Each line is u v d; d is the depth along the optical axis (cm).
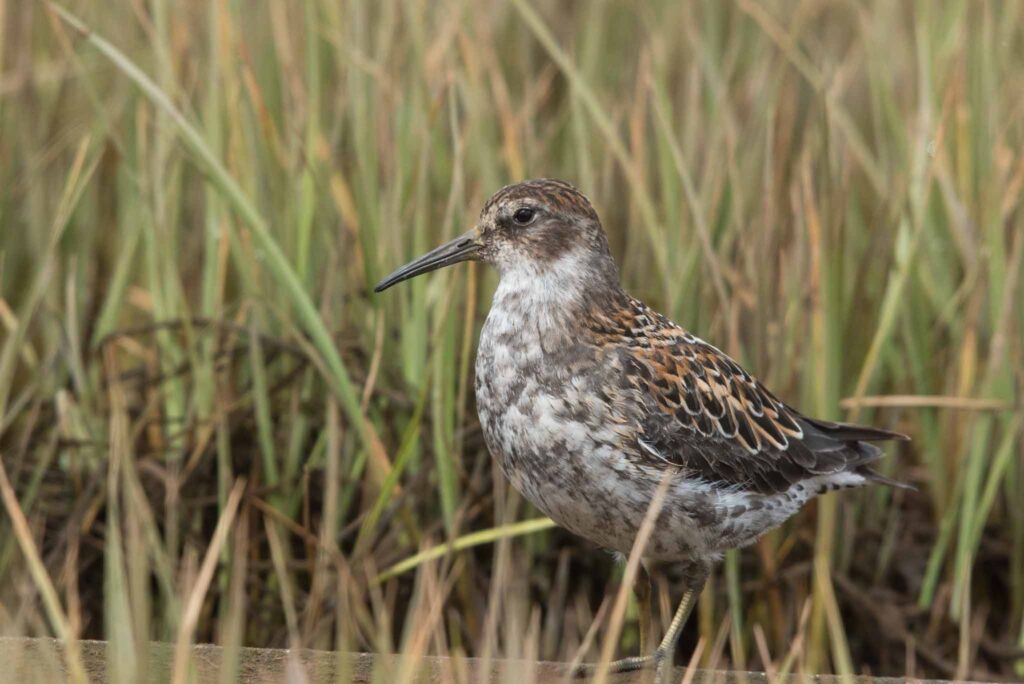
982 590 1195
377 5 1345
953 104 1238
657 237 1128
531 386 842
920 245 1195
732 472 872
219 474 1110
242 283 1177
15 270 1258
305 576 1138
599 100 1355
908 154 1229
